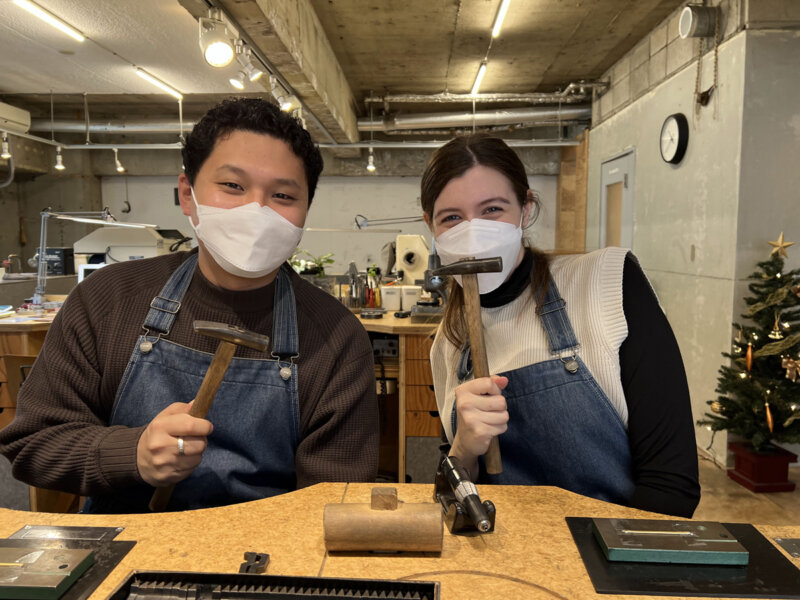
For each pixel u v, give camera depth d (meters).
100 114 8.76
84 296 1.11
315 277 4.09
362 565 0.65
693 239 4.08
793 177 3.40
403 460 2.97
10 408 2.78
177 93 6.12
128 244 5.14
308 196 1.11
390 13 4.78
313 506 0.80
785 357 2.94
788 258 3.40
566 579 0.62
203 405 0.83
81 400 1.06
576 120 7.28
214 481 1.03
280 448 1.09
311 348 1.11
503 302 1.17
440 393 1.29
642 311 1.06
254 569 0.62
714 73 3.71
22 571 0.59
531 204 1.19
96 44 4.57
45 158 8.80
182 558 0.65
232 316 1.09
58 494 2.47
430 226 1.19
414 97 7.05
